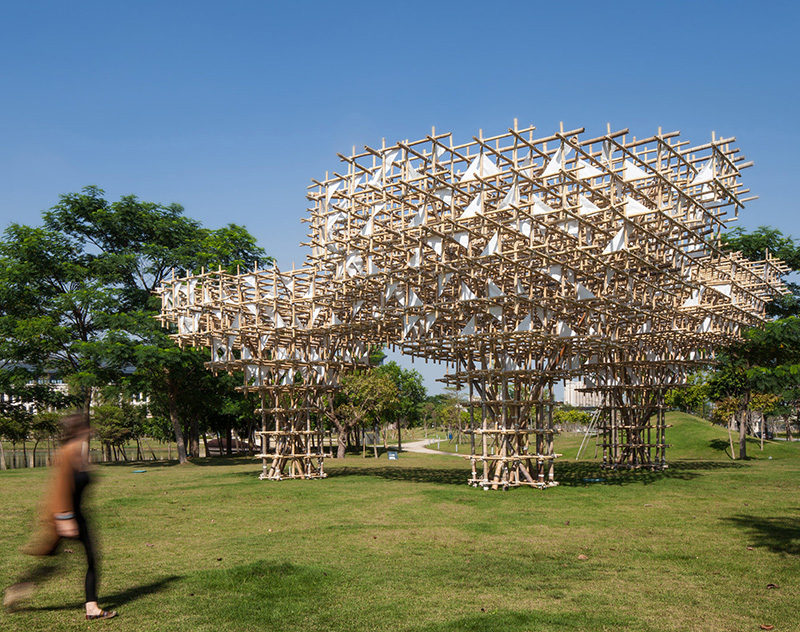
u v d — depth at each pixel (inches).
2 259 1224.8
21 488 699.4
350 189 645.9
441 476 799.7
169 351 1082.7
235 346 800.9
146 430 1776.6
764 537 380.5
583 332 706.8
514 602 249.4
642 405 872.3
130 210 1307.8
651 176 547.2
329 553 339.0
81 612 233.1
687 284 681.6
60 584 273.9
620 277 641.0
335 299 717.9
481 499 555.5
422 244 577.3
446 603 247.3
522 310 674.2
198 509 513.3
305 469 786.8
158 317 858.8
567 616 230.5
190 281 808.3
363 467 996.6
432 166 560.7
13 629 214.1
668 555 334.0
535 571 299.9
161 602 244.8
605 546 358.6
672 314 761.6
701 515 465.1
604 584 276.8
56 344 1193.4
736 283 776.9
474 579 284.8
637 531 405.1
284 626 219.1
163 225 1322.6
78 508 225.6
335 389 800.9
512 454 653.9
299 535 394.0
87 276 1242.0
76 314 1232.8
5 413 1339.8
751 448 1295.5
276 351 784.9
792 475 758.5
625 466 882.1
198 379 1253.1
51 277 1266.0
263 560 315.6
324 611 235.9
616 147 539.2
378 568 303.6
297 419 792.3
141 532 407.8
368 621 225.0
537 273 577.9
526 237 553.9
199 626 218.4
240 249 1344.7
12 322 1188.5
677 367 885.2
